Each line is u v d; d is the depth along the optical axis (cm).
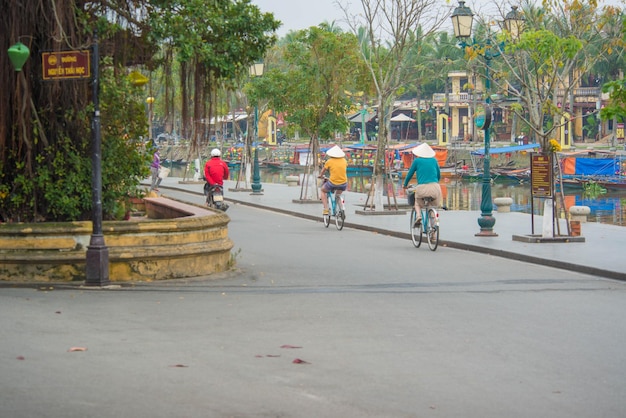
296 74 3953
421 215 2311
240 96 5884
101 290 1495
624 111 1859
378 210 3294
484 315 1304
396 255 2148
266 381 873
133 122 1798
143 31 1733
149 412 756
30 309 1262
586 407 805
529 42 2459
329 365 951
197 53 1802
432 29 3600
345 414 762
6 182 1702
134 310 1293
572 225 2419
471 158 8294
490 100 2869
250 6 1838
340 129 3969
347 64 3872
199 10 1741
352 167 8981
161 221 1634
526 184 7406
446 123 11038
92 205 1541
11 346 1005
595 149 9050
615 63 8300
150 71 1852
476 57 3025
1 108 1612
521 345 1084
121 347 1023
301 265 1925
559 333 1169
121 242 1590
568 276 1803
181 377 883
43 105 1677
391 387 859
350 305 1380
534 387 873
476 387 868
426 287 1616
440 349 1049
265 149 11144
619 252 2105
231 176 8288
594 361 998
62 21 1602
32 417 734
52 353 978
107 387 835
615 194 6322
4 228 1553
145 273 1609
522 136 9656
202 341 1071
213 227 1731
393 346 1062
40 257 1542
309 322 1220
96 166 1536
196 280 1639
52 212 1720
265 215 3428
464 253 2211
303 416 753
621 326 1229
